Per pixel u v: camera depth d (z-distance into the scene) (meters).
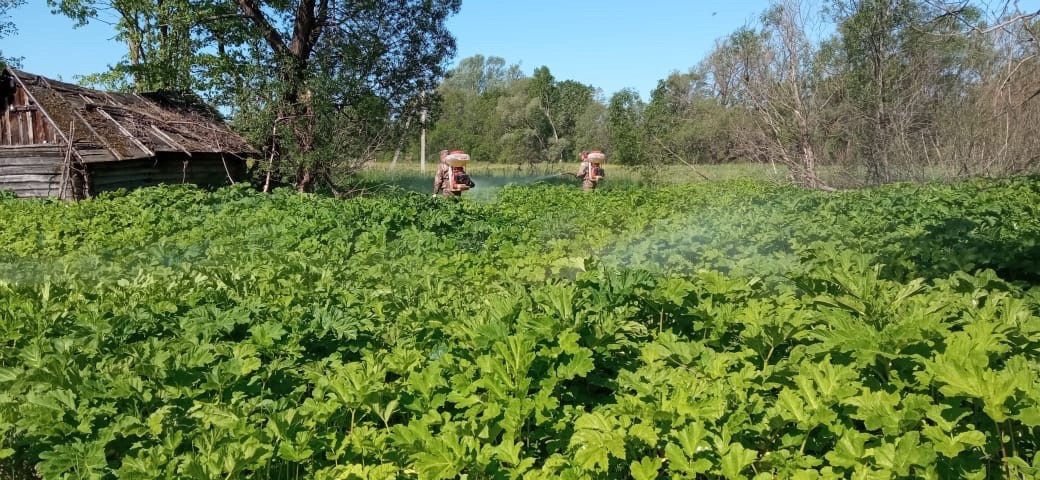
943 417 2.96
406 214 12.55
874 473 2.76
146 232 11.23
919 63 23.39
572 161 62.00
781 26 24.77
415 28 26.31
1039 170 20.78
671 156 29.91
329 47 25.06
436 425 3.65
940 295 4.52
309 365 4.68
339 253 9.54
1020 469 2.81
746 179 25.14
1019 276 6.07
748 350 4.00
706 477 3.11
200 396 4.13
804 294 5.35
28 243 10.62
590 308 4.55
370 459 3.49
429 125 28.27
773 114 25.44
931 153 24.06
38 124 18.33
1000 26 11.80
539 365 3.78
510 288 6.65
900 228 9.02
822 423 3.17
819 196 15.24
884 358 3.50
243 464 3.17
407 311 5.71
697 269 6.88
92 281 7.39
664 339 4.05
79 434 3.72
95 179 18.33
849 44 24.39
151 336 5.10
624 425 3.16
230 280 6.69
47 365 4.11
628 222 11.77
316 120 23.06
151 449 3.37
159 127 21.20
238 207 14.37
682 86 32.00
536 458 3.51
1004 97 20.62
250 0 23.84
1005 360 3.50
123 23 27.38
